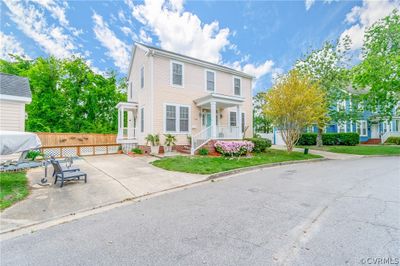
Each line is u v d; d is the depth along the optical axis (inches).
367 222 134.0
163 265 92.0
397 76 617.9
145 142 541.3
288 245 107.3
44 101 828.6
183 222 139.5
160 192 222.1
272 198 189.0
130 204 184.7
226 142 473.4
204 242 112.0
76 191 218.7
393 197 187.3
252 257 96.8
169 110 536.4
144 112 552.4
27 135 223.9
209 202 181.6
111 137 717.9
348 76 700.7
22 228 137.1
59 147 490.0
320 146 730.8
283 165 401.1
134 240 116.1
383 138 971.3
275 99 505.4
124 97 1059.9
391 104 697.0
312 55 709.9
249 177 286.2
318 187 226.7
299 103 475.2
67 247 110.8
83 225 139.9
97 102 953.5
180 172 309.7
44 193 211.2
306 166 385.7
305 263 91.4
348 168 353.4
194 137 499.8
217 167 330.3
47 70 834.8
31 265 94.9
